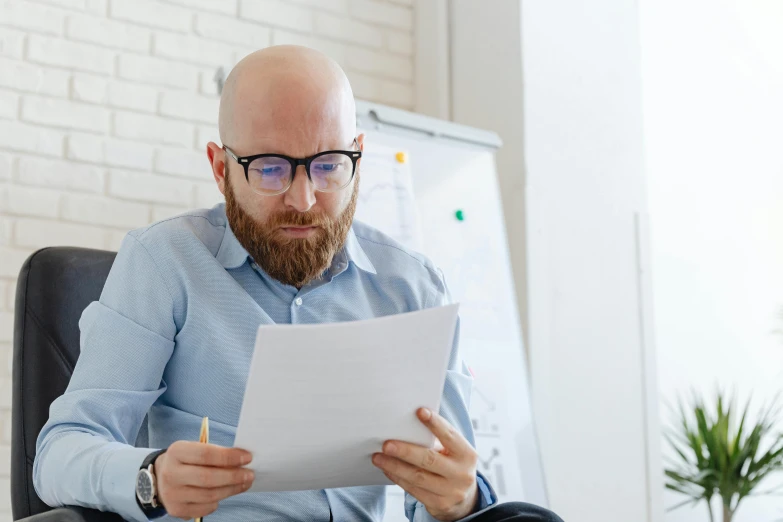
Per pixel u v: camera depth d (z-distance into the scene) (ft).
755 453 11.14
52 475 4.33
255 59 4.81
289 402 3.58
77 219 8.39
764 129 13.34
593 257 10.13
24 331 5.21
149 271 4.84
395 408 3.78
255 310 4.90
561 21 10.22
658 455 10.34
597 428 9.92
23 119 8.24
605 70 10.51
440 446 4.20
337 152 4.70
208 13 9.30
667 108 12.23
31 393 5.08
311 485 4.05
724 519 11.15
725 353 12.55
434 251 8.61
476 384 8.41
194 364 4.84
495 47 10.14
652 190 12.01
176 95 9.02
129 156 8.71
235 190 4.80
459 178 9.04
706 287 12.45
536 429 9.21
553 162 9.95
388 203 8.41
